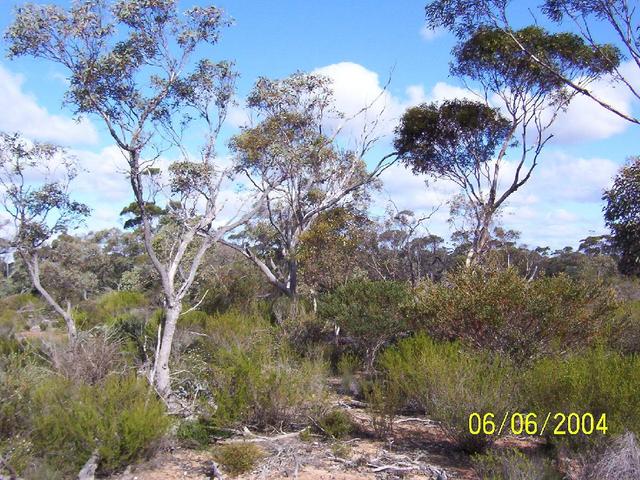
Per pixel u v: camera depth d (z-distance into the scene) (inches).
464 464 261.0
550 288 365.7
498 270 389.4
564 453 248.1
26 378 277.3
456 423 272.1
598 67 564.7
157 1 309.1
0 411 236.8
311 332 473.7
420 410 344.2
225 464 245.8
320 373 336.5
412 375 307.6
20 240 418.6
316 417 304.8
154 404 263.6
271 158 464.4
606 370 256.1
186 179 339.3
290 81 568.4
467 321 358.0
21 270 1031.6
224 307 613.6
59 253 866.8
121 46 315.0
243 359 315.0
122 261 1284.4
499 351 341.7
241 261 749.3
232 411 291.0
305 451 268.5
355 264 667.4
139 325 486.6
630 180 410.6
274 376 299.7
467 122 641.0
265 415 299.6
